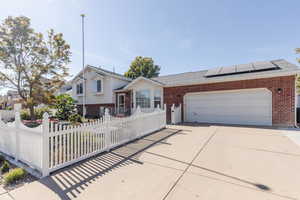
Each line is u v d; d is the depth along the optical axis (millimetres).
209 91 10664
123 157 4117
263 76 8852
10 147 4164
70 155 3639
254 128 8148
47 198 2328
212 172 3188
